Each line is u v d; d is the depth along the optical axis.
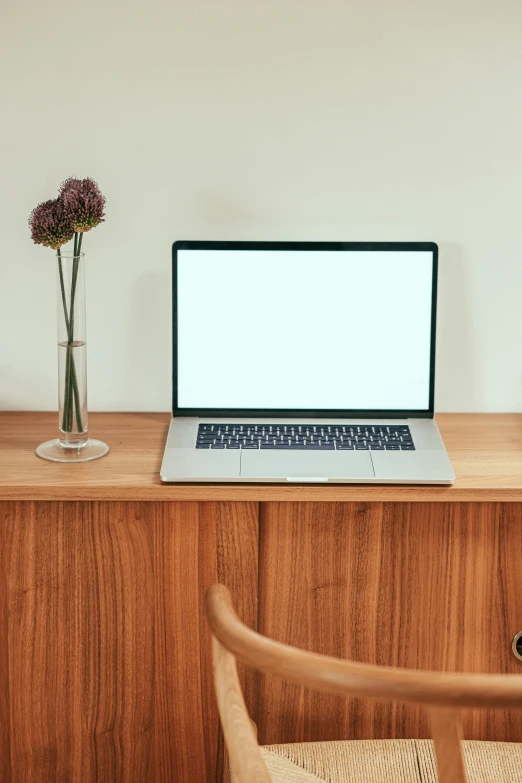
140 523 1.45
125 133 1.66
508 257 1.73
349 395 1.68
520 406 1.79
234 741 0.88
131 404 1.80
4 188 1.69
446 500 1.43
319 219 1.71
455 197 1.70
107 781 1.57
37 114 1.65
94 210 1.46
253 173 1.69
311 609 1.50
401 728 1.54
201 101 1.65
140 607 1.49
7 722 1.54
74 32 1.62
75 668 1.51
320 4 1.61
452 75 1.65
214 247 1.65
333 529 1.46
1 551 1.46
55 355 1.78
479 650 1.52
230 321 1.67
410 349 1.67
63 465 1.50
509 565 1.48
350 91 1.65
